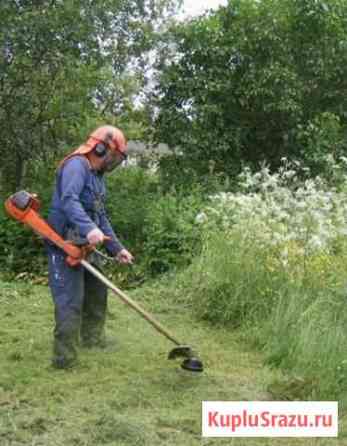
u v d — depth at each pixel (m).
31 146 12.38
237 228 8.63
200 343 7.01
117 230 11.06
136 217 11.09
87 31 11.55
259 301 7.61
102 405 5.11
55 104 12.09
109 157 6.07
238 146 13.23
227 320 7.71
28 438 4.50
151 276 10.17
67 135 12.78
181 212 10.70
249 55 13.02
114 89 13.08
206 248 8.95
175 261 9.99
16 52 11.48
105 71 12.31
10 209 5.86
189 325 7.69
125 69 13.07
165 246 10.20
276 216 8.55
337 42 13.19
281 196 9.17
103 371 5.87
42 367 5.95
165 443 4.51
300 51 13.22
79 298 5.93
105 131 6.06
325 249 8.16
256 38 12.90
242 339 7.16
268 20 12.92
